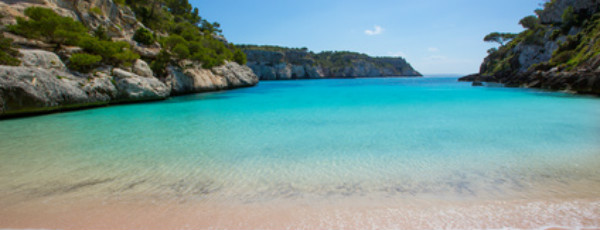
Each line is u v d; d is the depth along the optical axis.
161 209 5.23
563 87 32.66
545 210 5.00
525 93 32.34
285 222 4.70
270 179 6.81
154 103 25.12
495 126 13.30
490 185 6.27
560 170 7.19
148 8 52.44
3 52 17.09
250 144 10.35
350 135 11.74
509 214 4.87
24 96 16.53
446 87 50.22
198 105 23.47
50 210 5.20
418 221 4.69
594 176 6.74
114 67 25.50
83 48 24.25
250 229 4.48
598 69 26.77
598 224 4.46
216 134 12.12
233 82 48.03
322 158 8.52
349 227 4.53
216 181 6.70
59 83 18.92
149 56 34.53
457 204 5.32
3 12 25.14
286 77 139.12
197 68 39.09
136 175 7.14
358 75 178.00
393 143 10.29
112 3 38.28
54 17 23.89
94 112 19.16
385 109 20.23
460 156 8.55
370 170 7.38
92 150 9.57
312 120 15.69
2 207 5.34
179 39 37.31
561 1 58.50
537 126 13.12
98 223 4.70
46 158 8.64
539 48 56.94
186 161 8.30
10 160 8.42
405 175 6.98
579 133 11.51
